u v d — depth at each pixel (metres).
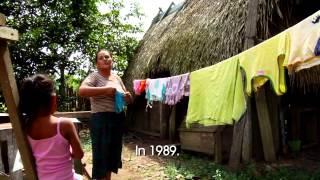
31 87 2.13
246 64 3.76
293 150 7.34
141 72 10.86
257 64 3.51
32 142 2.19
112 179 5.59
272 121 6.71
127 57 13.80
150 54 10.64
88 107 13.52
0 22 1.84
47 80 2.21
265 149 6.37
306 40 2.76
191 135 7.57
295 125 7.67
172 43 8.89
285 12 6.29
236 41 5.92
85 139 9.94
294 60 2.87
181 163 6.72
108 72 4.09
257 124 6.49
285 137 7.27
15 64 11.65
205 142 7.08
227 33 6.22
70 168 2.28
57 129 2.20
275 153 6.51
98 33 13.07
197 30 7.59
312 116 8.05
